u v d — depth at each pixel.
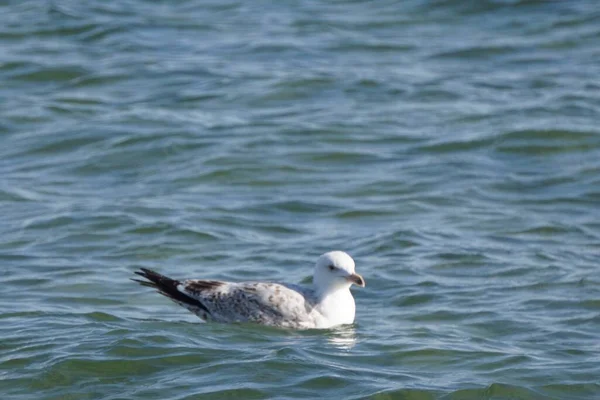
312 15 30.30
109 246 17.28
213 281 14.11
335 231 18.05
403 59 27.03
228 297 13.84
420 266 16.38
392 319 14.35
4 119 23.14
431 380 12.17
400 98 24.44
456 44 27.97
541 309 14.67
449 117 23.17
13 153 21.62
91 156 21.33
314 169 20.77
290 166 20.78
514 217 18.48
